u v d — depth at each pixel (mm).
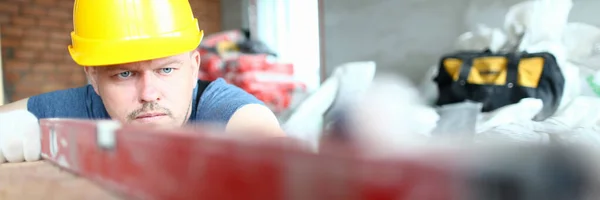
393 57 2994
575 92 1858
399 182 138
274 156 187
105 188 319
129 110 679
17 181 383
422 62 2850
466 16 2590
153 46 660
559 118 1642
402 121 179
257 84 3236
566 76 1856
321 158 165
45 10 3506
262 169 191
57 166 454
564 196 124
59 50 3586
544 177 124
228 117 704
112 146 316
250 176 197
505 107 1776
